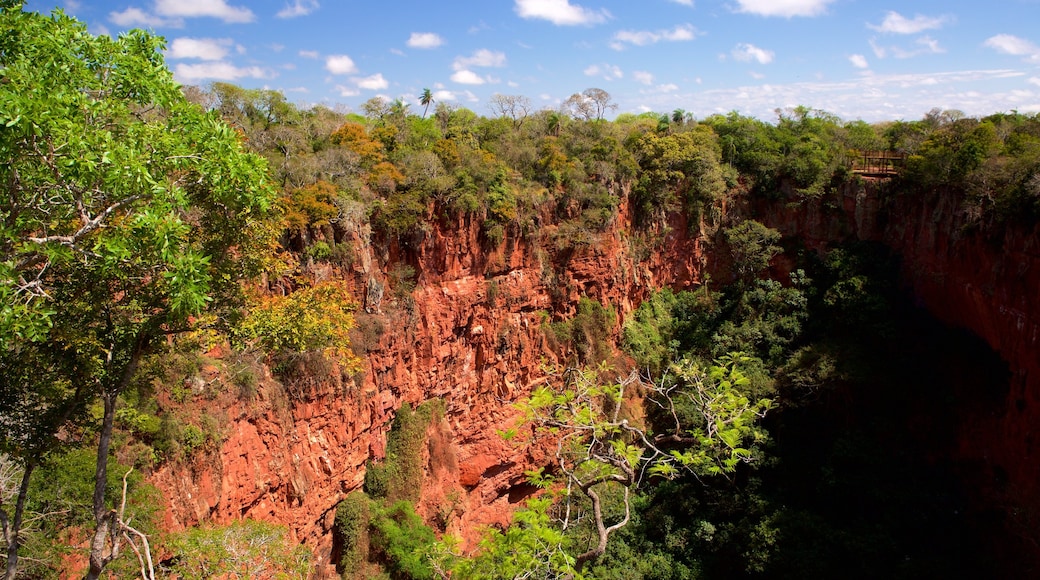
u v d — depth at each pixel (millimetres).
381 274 35969
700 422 40281
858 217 49531
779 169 52156
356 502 33344
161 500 22469
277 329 18281
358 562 32719
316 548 32031
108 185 12172
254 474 28203
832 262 48875
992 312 37781
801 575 32812
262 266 17438
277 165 35312
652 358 48250
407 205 36156
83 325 14836
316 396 31172
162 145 13219
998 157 38094
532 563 15508
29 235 14312
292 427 30234
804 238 51562
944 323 42812
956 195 41500
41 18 12898
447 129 53531
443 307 38406
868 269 47656
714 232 52906
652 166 50625
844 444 38469
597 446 20250
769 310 49219
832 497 36969
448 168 40750
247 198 14742
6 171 11844
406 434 36562
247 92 44375
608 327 46906
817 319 47594
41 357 14750
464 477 40406
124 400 23531
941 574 31812
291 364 30094
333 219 32875
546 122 59219
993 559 32719
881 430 39000
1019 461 34438
